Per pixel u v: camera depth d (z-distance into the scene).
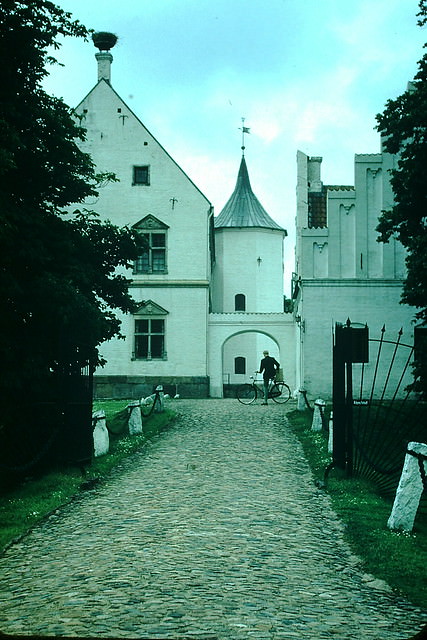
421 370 16.55
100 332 15.26
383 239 18.42
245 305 48.94
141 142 37.16
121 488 12.65
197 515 10.37
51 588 7.23
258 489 12.32
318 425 19.17
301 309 30.17
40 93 14.94
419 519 10.28
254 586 7.19
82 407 14.45
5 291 12.73
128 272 36.94
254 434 19.36
